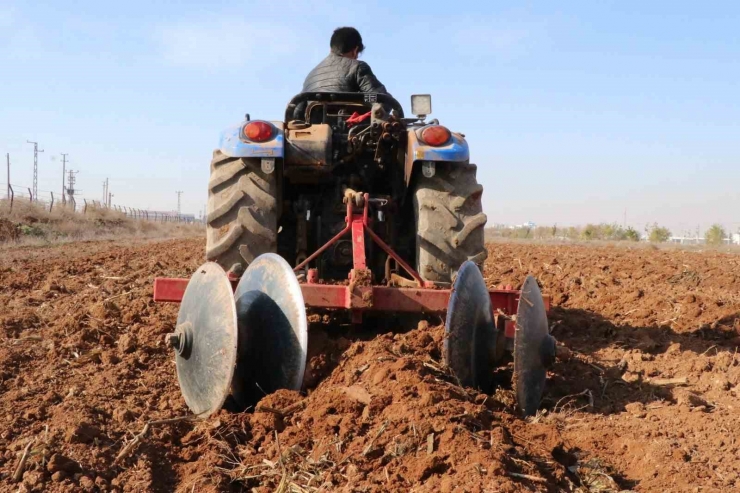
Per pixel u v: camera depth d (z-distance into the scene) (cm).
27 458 300
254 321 391
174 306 660
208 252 480
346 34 607
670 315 686
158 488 294
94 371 442
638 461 327
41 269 1031
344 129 555
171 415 372
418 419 320
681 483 302
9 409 358
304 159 504
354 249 441
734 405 412
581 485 296
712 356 524
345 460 301
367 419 335
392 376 371
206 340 368
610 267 1209
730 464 324
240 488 300
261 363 386
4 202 2592
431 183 497
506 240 3341
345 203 499
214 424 346
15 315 594
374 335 474
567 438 361
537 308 403
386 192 562
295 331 372
